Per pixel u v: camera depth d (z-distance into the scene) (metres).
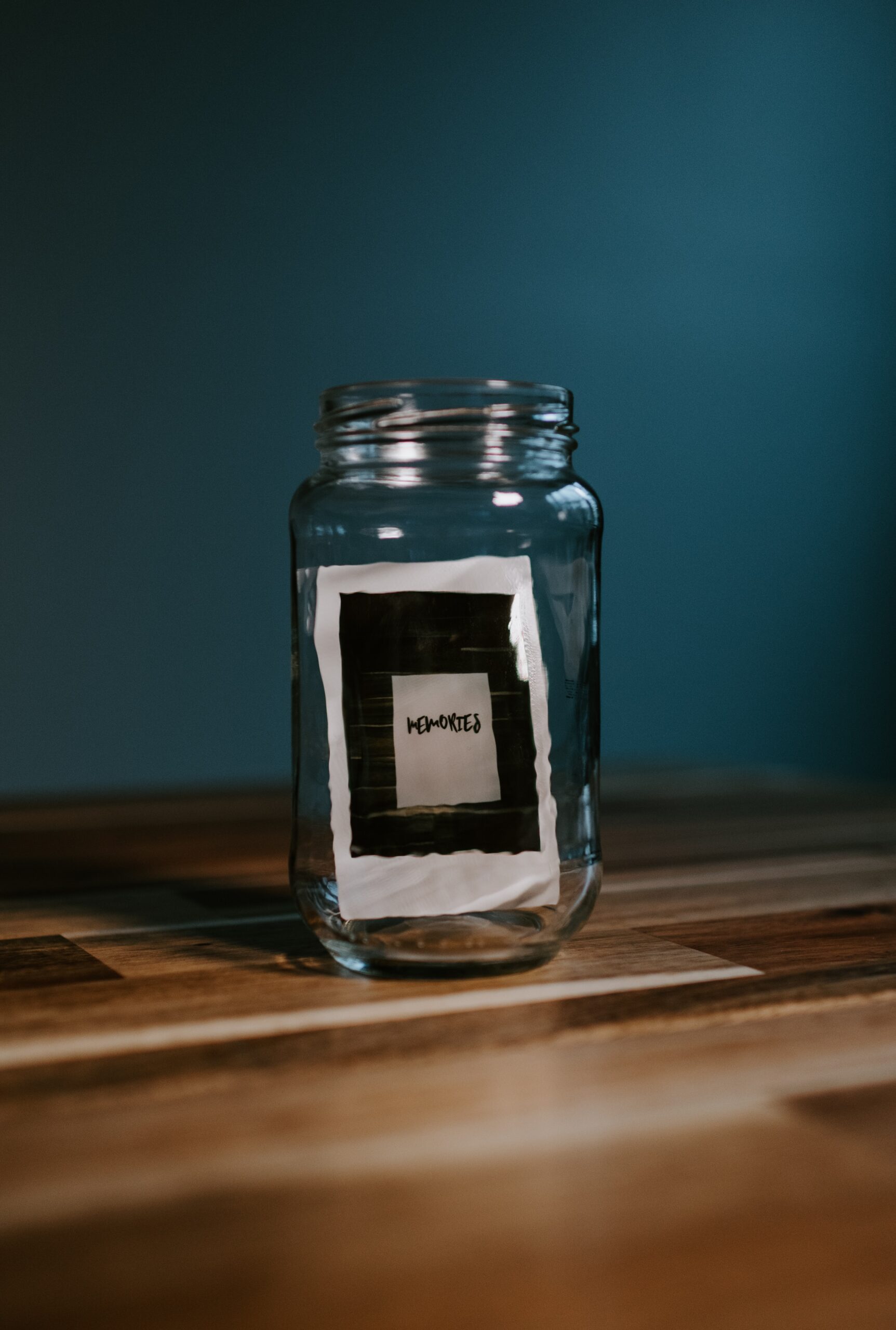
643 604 2.33
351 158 2.07
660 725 2.37
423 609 0.53
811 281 2.44
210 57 1.97
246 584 2.07
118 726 2.01
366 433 0.55
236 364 2.03
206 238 2.00
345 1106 0.39
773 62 2.37
